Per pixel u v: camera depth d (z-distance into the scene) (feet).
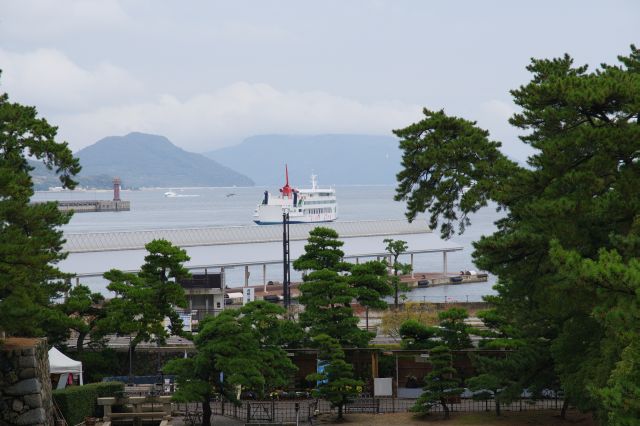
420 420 266.77
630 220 179.32
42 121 255.50
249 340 257.34
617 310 130.11
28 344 194.90
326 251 318.65
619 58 240.32
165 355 341.21
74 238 559.79
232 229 645.10
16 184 208.95
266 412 272.10
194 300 474.49
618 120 186.91
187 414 266.36
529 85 194.90
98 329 315.58
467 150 246.47
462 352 302.04
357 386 277.44
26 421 186.50
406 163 254.88
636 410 126.72
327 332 301.84
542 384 244.83
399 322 406.21
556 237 182.91
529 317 231.71
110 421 242.78
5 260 182.29
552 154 192.24
